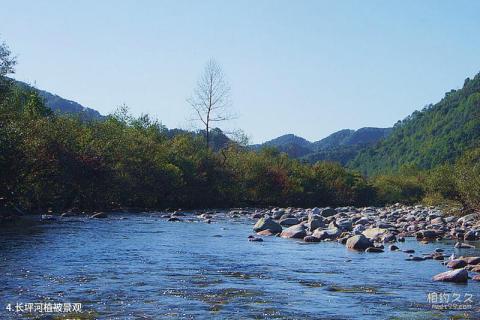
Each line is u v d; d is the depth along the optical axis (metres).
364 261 19.25
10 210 34.44
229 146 75.62
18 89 55.16
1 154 30.78
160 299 12.57
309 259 19.62
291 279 15.53
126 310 11.47
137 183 50.97
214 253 20.80
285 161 82.31
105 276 15.27
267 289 14.02
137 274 15.76
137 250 20.92
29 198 39.19
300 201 77.69
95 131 49.16
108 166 44.47
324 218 38.31
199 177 61.72
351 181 89.75
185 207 60.94
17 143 32.59
